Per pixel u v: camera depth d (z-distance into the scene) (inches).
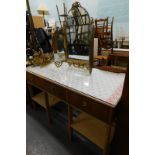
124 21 135.0
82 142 52.5
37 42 63.9
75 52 51.8
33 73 53.1
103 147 38.2
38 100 63.2
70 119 46.9
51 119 62.0
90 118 48.6
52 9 175.0
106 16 143.7
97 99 32.5
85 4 151.6
